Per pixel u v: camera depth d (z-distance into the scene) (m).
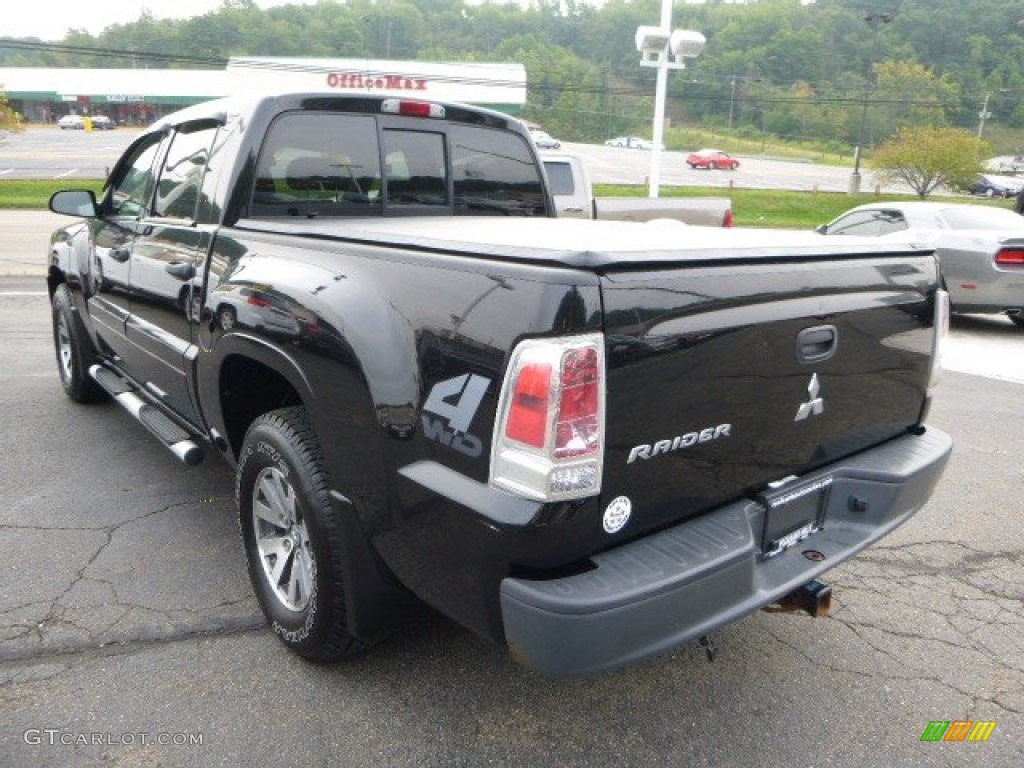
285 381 2.96
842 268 2.46
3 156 46.69
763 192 43.53
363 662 2.78
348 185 3.49
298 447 2.51
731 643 3.01
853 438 2.70
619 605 1.89
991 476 4.80
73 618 2.97
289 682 2.66
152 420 3.75
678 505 2.18
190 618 3.00
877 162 43.28
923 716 2.62
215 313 2.91
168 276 3.40
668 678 2.78
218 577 3.30
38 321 8.25
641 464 2.02
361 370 2.22
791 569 2.43
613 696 2.66
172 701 2.54
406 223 3.13
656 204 10.55
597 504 1.96
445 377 2.03
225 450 3.24
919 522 4.14
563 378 1.82
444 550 2.06
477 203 4.04
